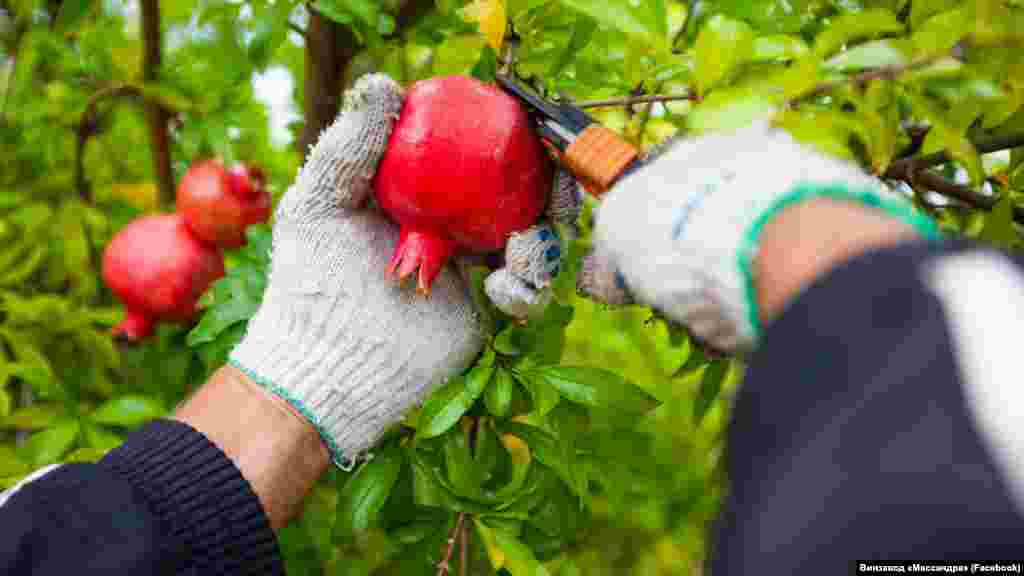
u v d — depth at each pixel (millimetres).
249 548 852
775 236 558
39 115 1613
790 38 917
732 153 638
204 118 1399
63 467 873
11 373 1415
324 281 930
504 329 1036
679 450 2473
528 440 1082
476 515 1061
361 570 1402
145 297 1361
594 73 1124
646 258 635
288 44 1731
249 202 1348
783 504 456
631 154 790
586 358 2240
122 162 1975
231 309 1178
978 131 1094
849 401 460
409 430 1090
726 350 630
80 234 1694
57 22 1418
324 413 905
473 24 1214
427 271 895
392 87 875
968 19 787
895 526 422
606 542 2537
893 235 527
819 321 488
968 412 434
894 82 796
